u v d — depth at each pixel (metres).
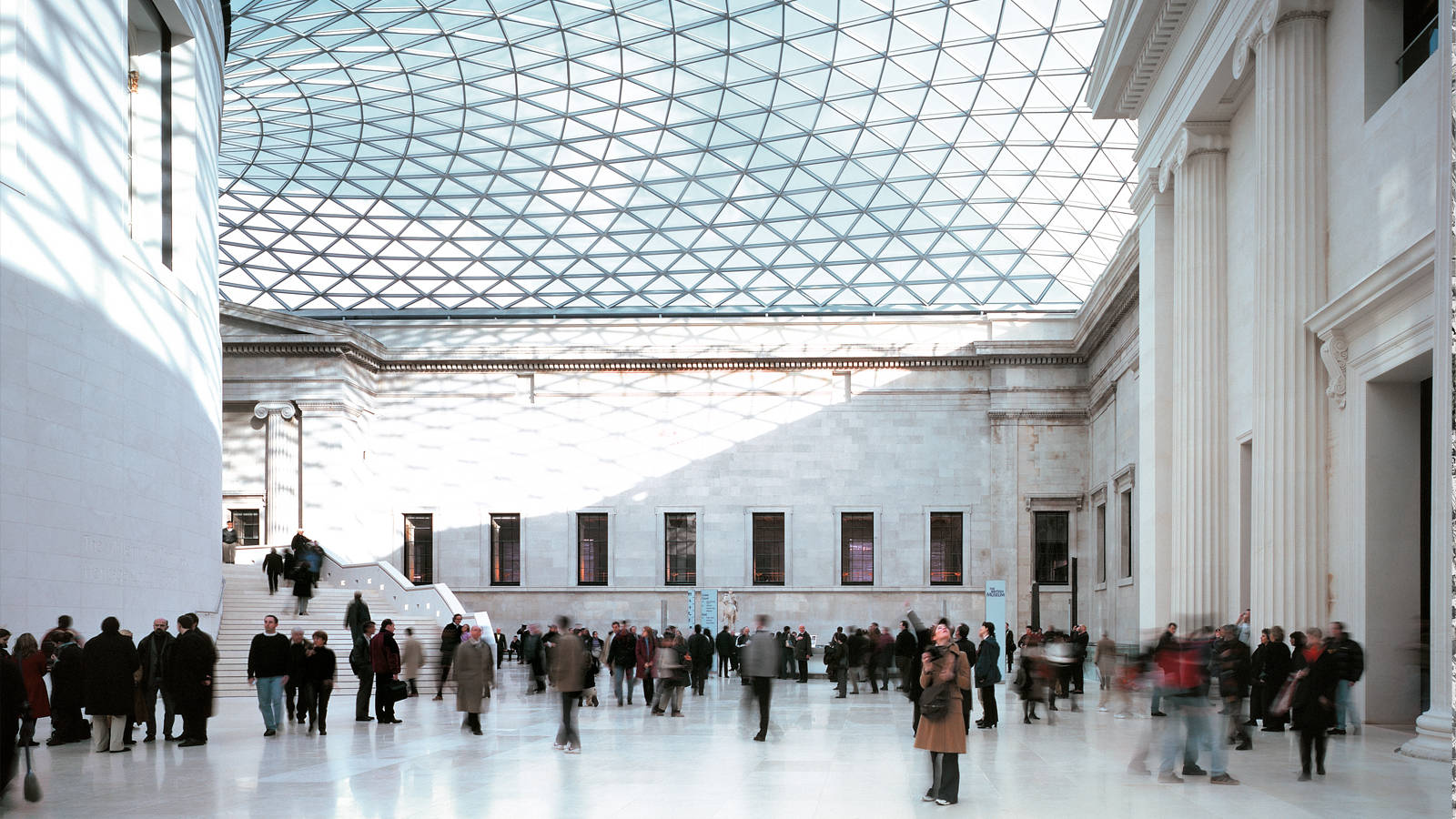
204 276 23.73
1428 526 15.40
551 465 48.00
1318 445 16.83
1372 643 15.32
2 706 9.68
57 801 10.33
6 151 15.26
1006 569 45.66
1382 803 10.03
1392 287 14.08
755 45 36.91
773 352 47.50
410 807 9.99
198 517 23.44
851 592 46.78
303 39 33.72
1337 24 16.69
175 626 21.73
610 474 47.91
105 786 11.23
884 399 47.69
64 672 14.96
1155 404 23.70
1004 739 15.95
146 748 14.70
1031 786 11.27
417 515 48.16
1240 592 20.50
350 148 41.59
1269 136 17.36
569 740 14.30
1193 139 21.64
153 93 21.52
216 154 25.00
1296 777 11.57
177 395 21.80
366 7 32.44
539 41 36.22
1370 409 15.50
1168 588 23.31
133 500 19.52
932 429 47.38
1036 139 38.69
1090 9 31.81
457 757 13.74
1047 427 46.16
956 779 10.17
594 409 48.25
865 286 48.16
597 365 47.94
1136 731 17.22
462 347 48.38
